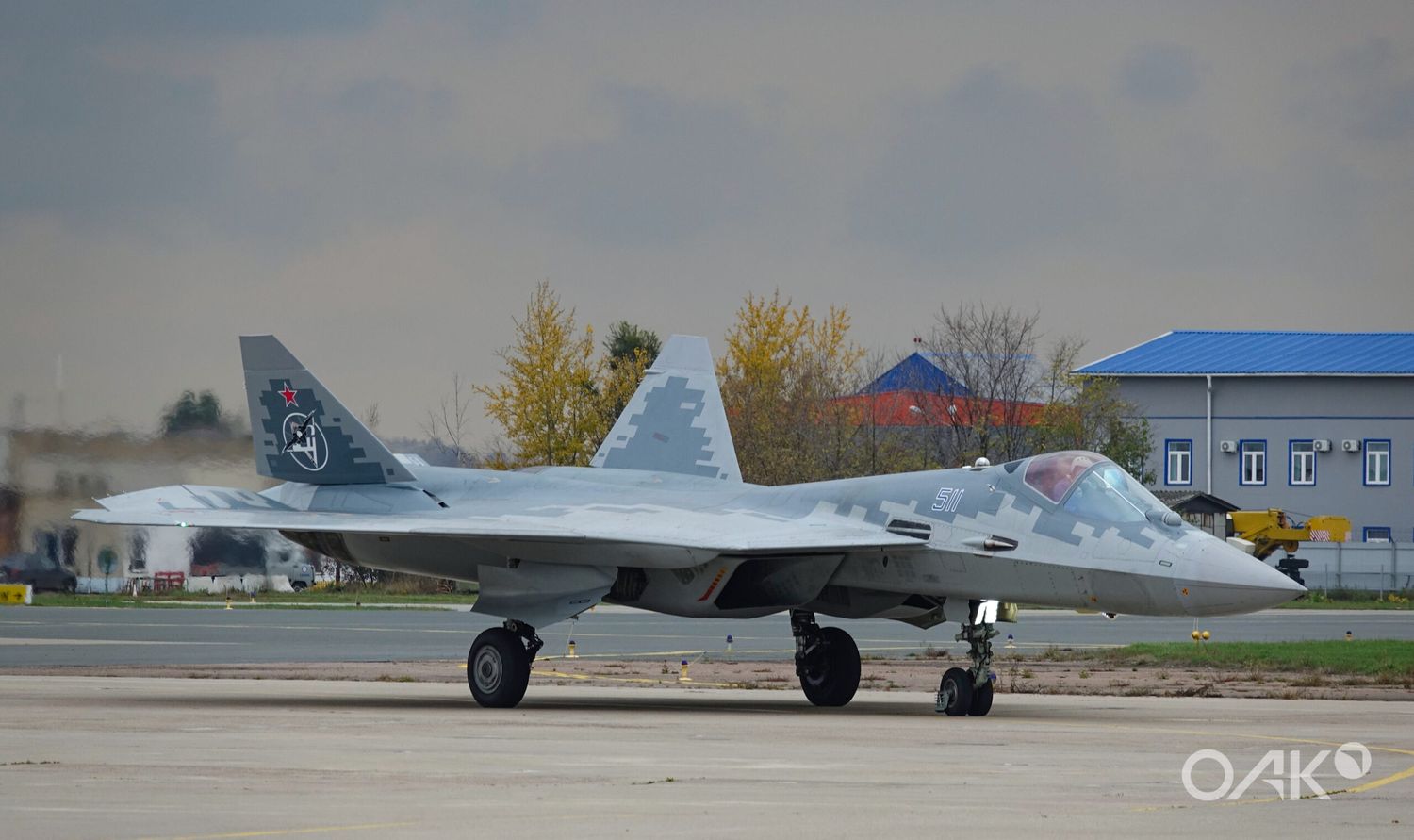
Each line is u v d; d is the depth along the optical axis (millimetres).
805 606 75625
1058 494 67875
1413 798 40344
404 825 33938
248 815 35281
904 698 82938
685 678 94938
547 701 76312
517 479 83750
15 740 51844
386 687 84438
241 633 137250
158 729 56281
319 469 84312
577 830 33438
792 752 50062
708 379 88000
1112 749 52469
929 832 33719
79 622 151250
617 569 73750
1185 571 63594
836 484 75938
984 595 68812
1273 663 104312
